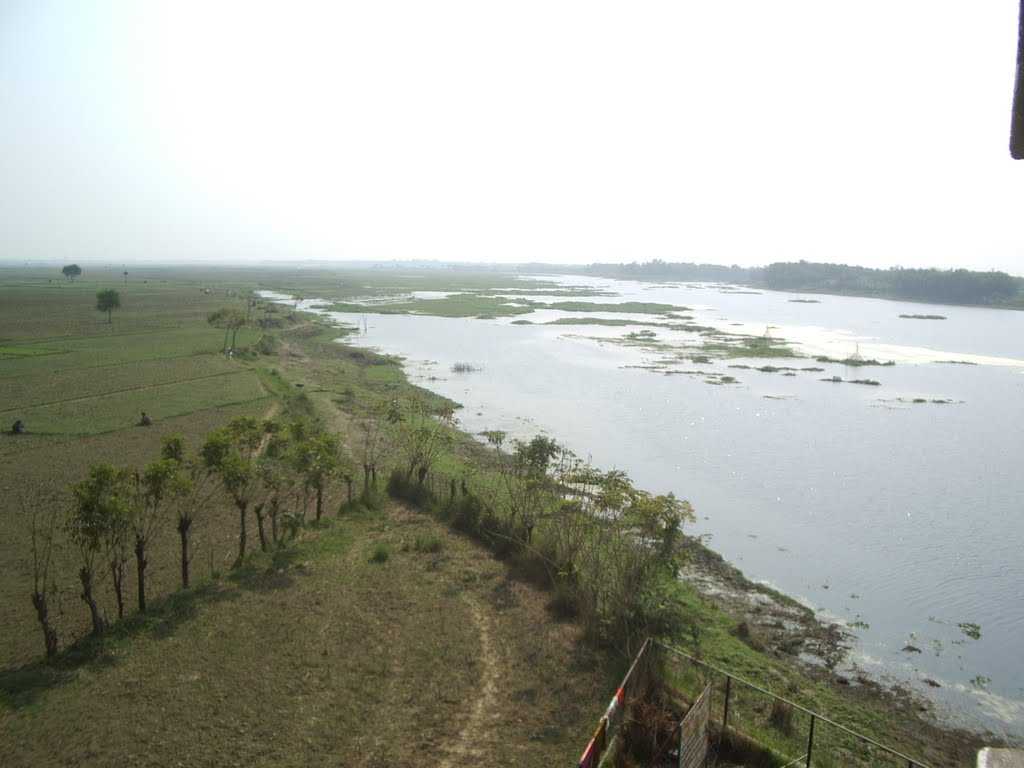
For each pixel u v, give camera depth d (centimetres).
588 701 1369
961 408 4644
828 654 1769
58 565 1903
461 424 4012
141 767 1137
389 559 2053
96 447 3078
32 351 5856
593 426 4056
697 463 3388
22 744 1179
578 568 1825
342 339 7738
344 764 1170
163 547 2059
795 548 2439
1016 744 1432
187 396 4200
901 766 1309
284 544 2106
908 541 2506
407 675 1452
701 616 1869
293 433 2542
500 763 1184
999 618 1978
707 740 1195
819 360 6531
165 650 1498
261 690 1370
